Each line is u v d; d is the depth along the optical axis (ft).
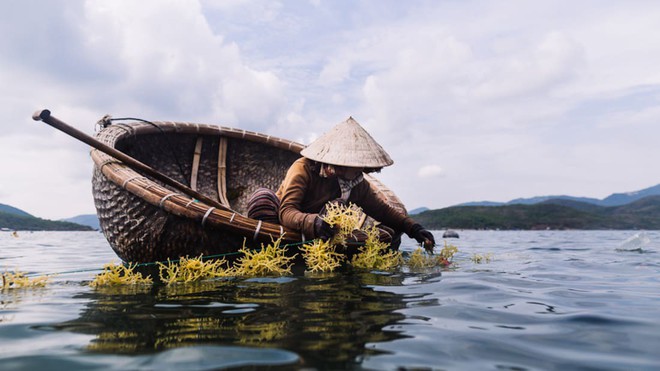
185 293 7.18
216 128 19.47
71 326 5.02
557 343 4.41
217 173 19.77
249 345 4.20
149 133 17.38
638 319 5.41
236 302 6.39
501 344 4.34
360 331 4.75
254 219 11.17
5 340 4.44
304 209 11.81
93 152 13.44
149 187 11.04
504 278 8.99
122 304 6.31
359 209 11.35
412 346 4.22
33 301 6.60
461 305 6.20
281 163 20.45
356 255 10.91
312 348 4.12
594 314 5.67
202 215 10.32
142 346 4.19
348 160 11.13
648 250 18.80
